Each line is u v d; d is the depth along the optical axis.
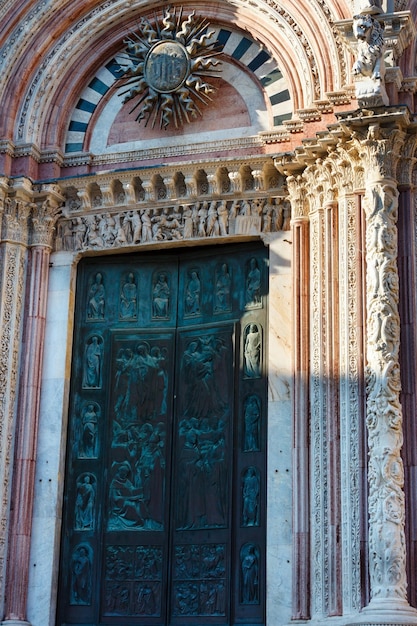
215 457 22.97
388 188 21.05
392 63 21.55
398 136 21.25
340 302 21.41
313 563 20.73
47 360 24.09
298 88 23.55
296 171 22.94
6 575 22.72
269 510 21.81
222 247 24.05
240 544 22.27
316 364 21.64
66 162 24.97
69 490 23.59
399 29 21.55
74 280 24.64
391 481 19.56
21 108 25.14
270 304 22.89
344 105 22.38
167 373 23.89
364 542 19.91
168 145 24.33
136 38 25.31
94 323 24.53
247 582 21.98
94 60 25.39
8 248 24.22
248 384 23.06
